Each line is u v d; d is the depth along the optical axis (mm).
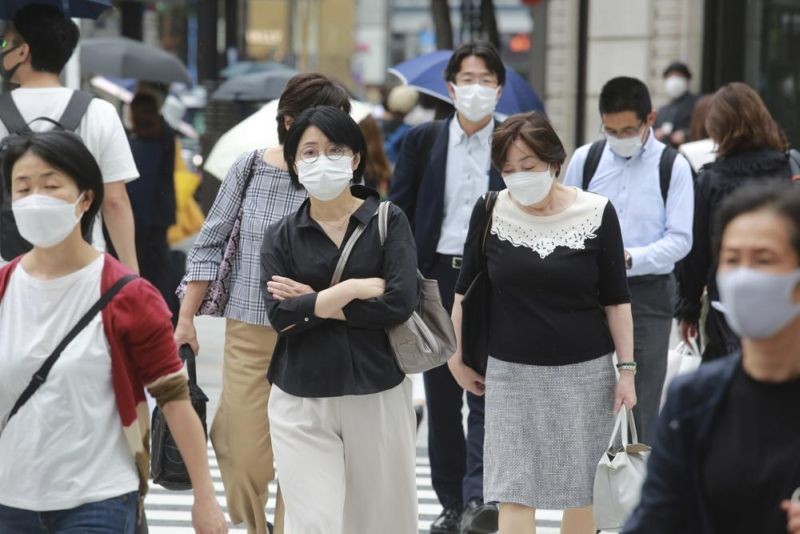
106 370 11867
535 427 16234
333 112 15438
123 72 49875
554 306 16094
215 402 30547
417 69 28672
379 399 15633
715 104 19938
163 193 29016
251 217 17250
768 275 8711
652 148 19750
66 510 11805
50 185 11773
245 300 17156
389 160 43812
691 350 20375
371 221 15594
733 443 9016
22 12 17984
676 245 19266
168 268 29891
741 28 50344
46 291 11852
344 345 15438
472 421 20297
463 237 20328
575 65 57281
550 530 21656
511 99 27562
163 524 21562
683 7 52250
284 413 15727
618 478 15508
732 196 9062
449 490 20875
